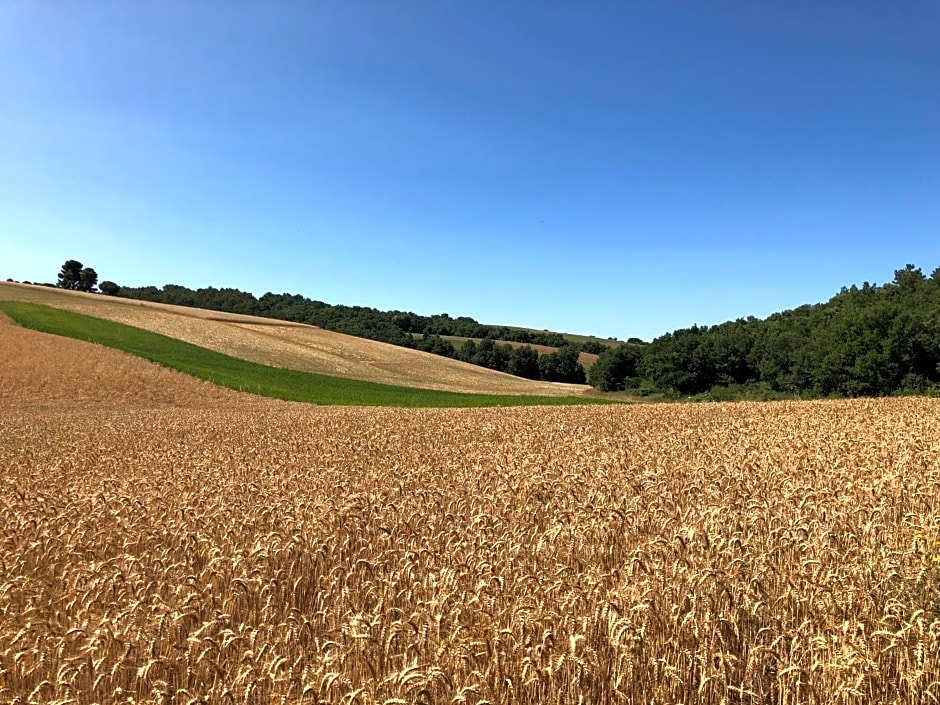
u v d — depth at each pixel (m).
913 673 5.11
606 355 88.62
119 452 21.28
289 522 9.82
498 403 62.91
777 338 65.69
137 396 49.84
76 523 10.29
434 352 129.62
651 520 9.23
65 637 6.21
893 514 9.23
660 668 5.48
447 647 5.62
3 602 7.45
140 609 6.87
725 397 67.62
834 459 13.45
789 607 6.38
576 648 5.56
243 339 87.56
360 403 57.50
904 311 53.00
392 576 7.55
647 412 33.28
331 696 5.39
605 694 5.55
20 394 46.75
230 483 13.89
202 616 6.89
